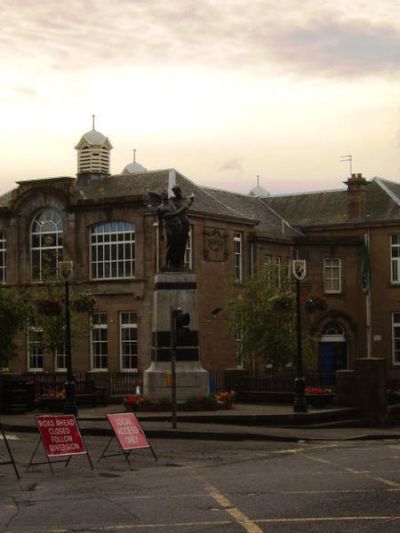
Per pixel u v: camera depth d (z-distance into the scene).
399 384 51.03
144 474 20.77
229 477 20.02
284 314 48.72
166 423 34.03
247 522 14.87
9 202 58.19
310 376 45.12
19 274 57.56
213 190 63.19
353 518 15.11
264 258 60.53
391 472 20.67
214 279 56.41
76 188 56.75
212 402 37.72
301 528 14.37
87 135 59.50
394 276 62.62
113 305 54.84
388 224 62.50
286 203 68.06
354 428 36.31
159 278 38.81
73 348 54.56
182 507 16.27
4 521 15.28
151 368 38.97
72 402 36.69
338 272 63.44
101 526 14.73
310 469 21.34
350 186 64.25
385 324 62.41
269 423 35.31
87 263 55.78
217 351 56.09
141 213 54.09
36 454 25.31
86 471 21.48
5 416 37.81
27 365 56.66
